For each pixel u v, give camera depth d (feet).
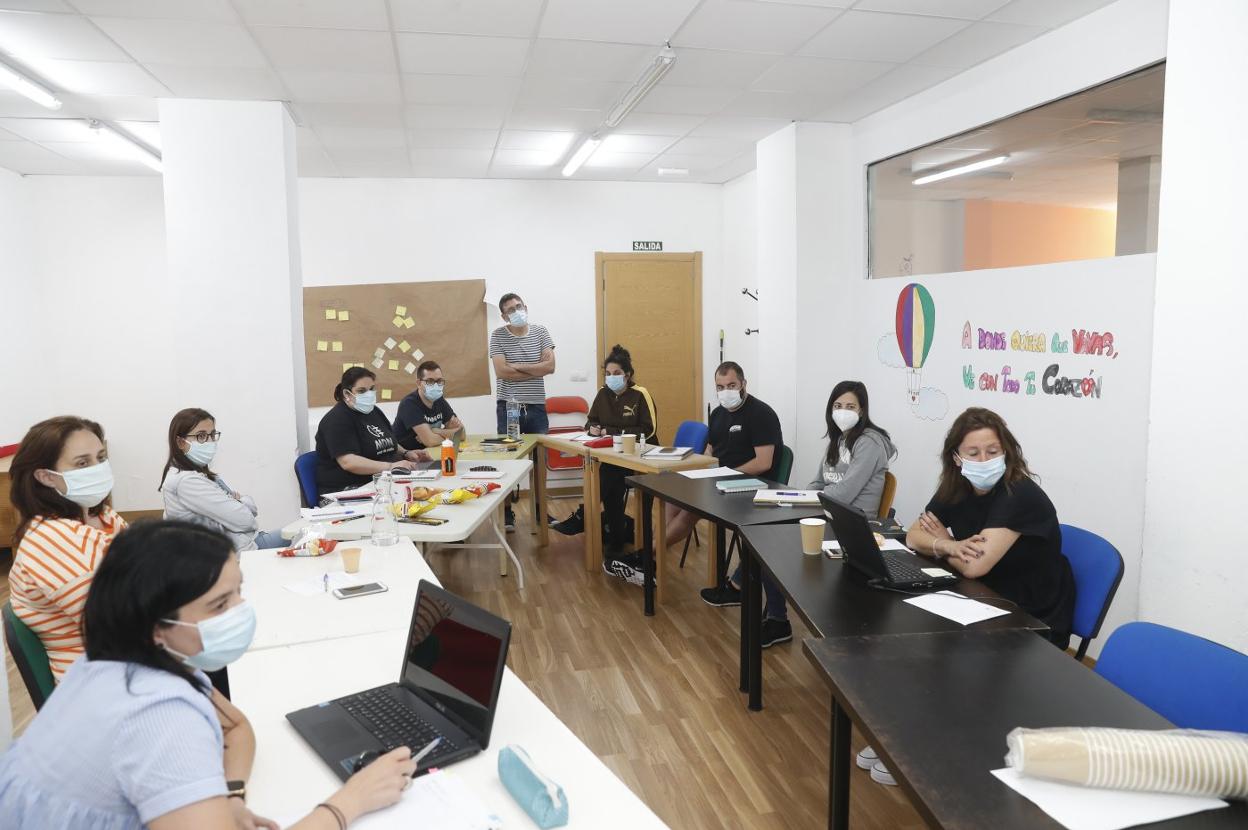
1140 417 10.68
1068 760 3.97
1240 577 8.24
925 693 5.05
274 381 15.20
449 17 11.00
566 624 12.60
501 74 13.51
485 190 22.48
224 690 5.32
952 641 5.94
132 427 21.13
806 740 8.90
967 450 7.95
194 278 14.84
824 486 11.96
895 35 12.04
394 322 22.22
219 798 3.30
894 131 15.85
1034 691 5.08
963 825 3.69
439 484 12.51
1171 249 8.87
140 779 3.21
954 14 11.23
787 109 16.10
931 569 7.73
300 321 16.11
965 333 14.10
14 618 5.84
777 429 13.89
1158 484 9.14
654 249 23.67
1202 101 8.43
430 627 5.18
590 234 23.21
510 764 4.09
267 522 15.33
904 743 4.43
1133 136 10.91
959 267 14.34
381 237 22.06
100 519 7.65
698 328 24.09
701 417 24.40
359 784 3.90
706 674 10.68
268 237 14.99
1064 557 7.75
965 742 4.44
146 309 20.99
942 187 14.78
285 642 6.16
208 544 3.66
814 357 17.56
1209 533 8.54
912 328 15.60
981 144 13.74
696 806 7.64
